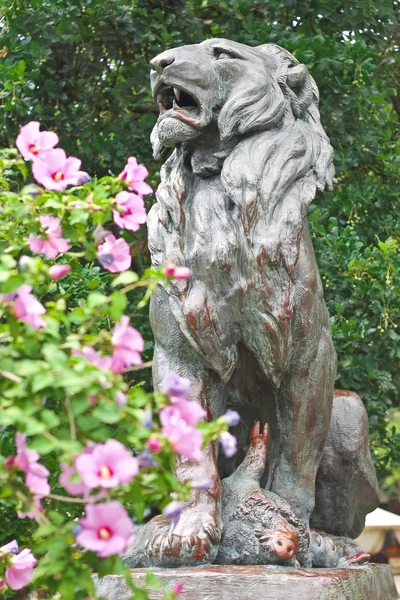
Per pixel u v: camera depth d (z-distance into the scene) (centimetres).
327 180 325
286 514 304
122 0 565
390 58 675
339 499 353
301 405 315
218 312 305
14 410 186
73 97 604
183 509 299
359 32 630
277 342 303
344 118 590
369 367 534
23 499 197
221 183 313
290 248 304
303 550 305
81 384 187
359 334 512
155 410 199
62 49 595
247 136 318
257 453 316
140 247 584
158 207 323
